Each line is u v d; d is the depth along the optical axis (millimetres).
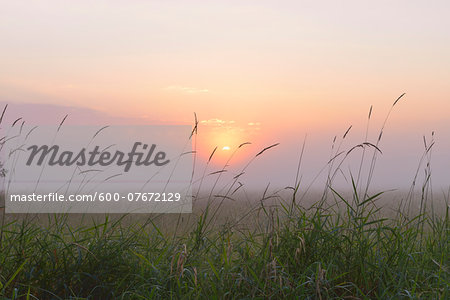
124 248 3934
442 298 3260
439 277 3410
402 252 3781
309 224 4004
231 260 3900
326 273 3320
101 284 3609
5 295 3428
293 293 3281
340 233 3965
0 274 3523
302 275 3451
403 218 4348
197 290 3344
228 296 3303
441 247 4117
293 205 4199
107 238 4047
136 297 3510
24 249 3795
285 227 4047
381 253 3910
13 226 4141
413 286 3527
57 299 3500
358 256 3748
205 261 3916
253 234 4199
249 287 3424
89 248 3838
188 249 4098
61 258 3791
